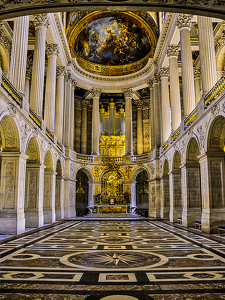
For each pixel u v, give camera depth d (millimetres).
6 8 6648
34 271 5840
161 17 24953
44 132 16828
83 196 31766
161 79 25312
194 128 14492
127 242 9852
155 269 5992
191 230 13867
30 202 15539
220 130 12352
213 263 6547
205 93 13484
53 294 4457
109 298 4285
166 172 23359
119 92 30812
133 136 33375
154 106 26500
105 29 29047
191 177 16094
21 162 12516
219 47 22062
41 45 17000
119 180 29750
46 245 9172
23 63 13102
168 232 13000
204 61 13781
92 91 30234
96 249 8438
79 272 5762
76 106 32969
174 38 20953
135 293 4500
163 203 23125
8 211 12047
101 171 28969
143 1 6492
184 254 7633
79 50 29516
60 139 23672
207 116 12555
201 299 4242
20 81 12797
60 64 24703
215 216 12477
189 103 16953
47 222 18688
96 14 27359
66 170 25094
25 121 12922
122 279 5266
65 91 26344
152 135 27312
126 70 30906
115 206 27328
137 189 32250
